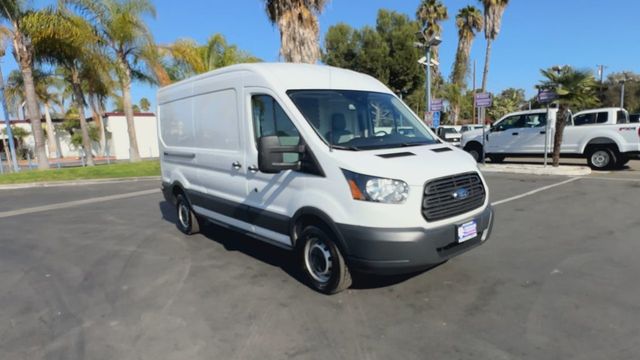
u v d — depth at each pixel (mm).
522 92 61969
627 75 47625
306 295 3891
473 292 3795
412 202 3285
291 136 3922
